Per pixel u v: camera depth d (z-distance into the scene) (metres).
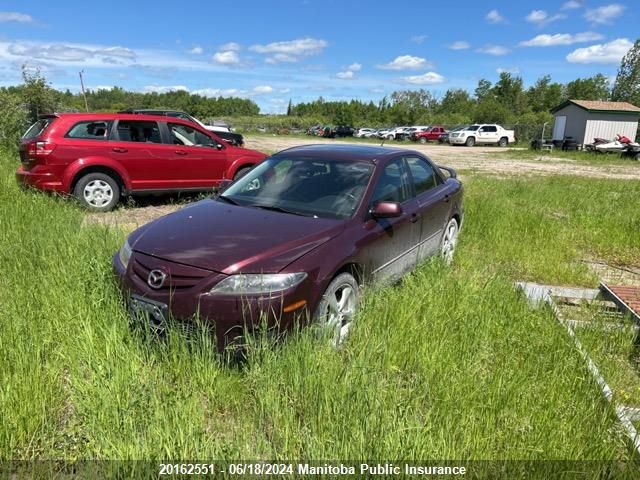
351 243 3.81
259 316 3.14
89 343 3.21
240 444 2.52
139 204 9.31
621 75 58.97
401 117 71.62
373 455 2.36
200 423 2.66
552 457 2.46
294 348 3.15
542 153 29.50
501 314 4.03
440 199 5.57
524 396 2.91
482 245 6.81
